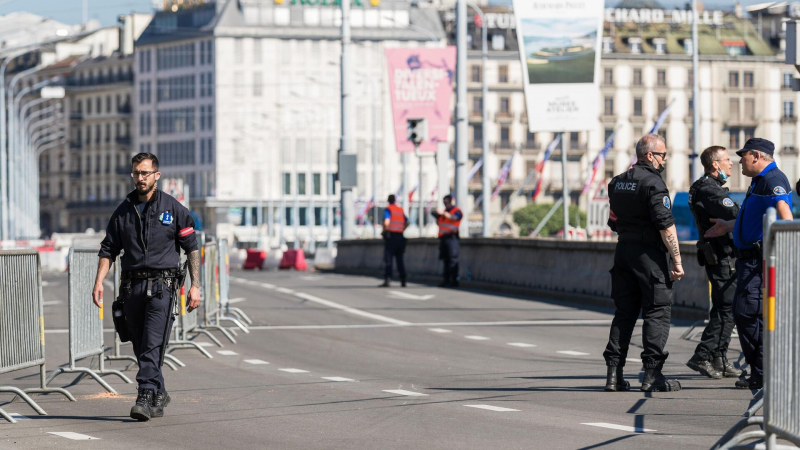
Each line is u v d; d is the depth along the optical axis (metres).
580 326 42.53
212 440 19.56
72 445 19.22
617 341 25.34
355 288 67.94
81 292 27.11
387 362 32.06
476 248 69.69
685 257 46.84
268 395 25.38
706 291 44.53
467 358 32.91
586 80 60.75
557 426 20.58
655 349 25.02
